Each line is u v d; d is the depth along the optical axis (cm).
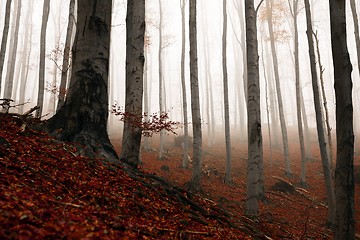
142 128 749
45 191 395
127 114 716
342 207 511
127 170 616
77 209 367
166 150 2180
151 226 407
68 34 1303
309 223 1062
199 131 1164
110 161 618
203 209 635
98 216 372
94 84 673
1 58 1372
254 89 891
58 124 641
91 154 591
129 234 345
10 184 365
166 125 747
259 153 861
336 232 516
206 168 1702
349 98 533
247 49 927
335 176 536
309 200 1430
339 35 556
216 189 1348
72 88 671
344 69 543
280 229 849
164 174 1452
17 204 302
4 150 449
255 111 878
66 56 1275
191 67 1221
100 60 695
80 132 632
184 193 688
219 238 487
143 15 817
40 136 588
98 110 671
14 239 233
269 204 1222
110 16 744
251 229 682
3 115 612
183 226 472
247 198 847
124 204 458
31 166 443
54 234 259
